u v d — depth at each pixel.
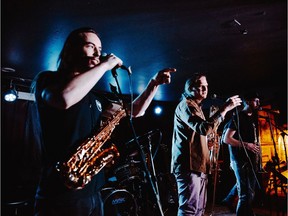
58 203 1.29
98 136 1.55
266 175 5.26
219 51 4.79
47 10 3.17
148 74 5.87
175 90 7.58
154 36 4.06
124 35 3.97
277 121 6.64
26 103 6.13
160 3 3.15
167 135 8.99
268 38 4.32
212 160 3.00
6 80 5.72
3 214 4.80
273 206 5.22
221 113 2.59
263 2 3.25
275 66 5.77
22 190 5.41
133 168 5.44
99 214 1.48
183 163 2.72
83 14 3.30
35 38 3.90
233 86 7.25
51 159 1.34
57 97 1.24
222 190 6.78
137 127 8.73
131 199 5.20
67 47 1.59
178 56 4.94
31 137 6.00
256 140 3.74
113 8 3.20
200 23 3.72
